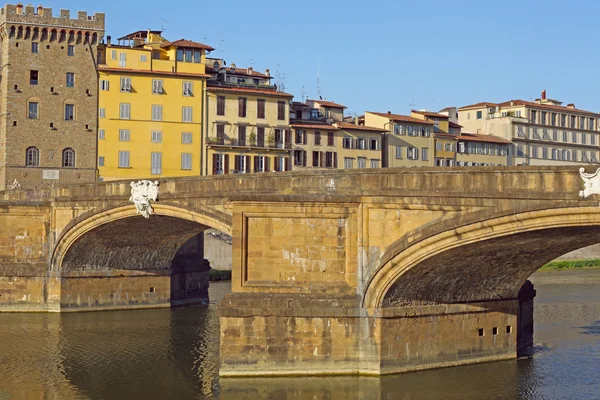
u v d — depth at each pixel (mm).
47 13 107812
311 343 41969
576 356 48750
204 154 111688
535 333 56875
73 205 64875
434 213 39375
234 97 113125
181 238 68250
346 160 120250
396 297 42438
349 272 42219
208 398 40250
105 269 69375
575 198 33969
